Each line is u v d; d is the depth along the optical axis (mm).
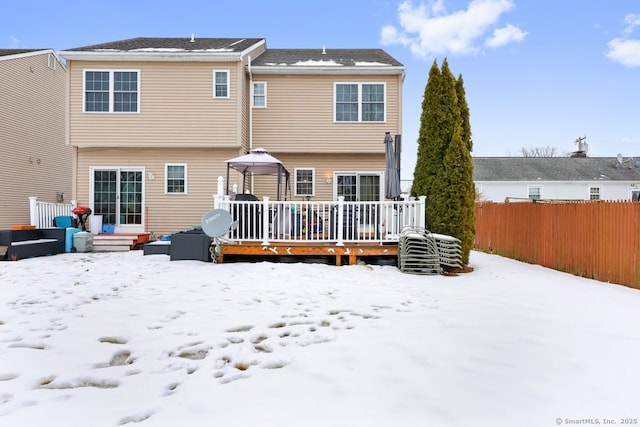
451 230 7652
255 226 8133
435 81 8156
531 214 8734
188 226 12328
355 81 12688
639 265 5824
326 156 13117
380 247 7613
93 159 12234
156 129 11852
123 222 12281
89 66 11773
